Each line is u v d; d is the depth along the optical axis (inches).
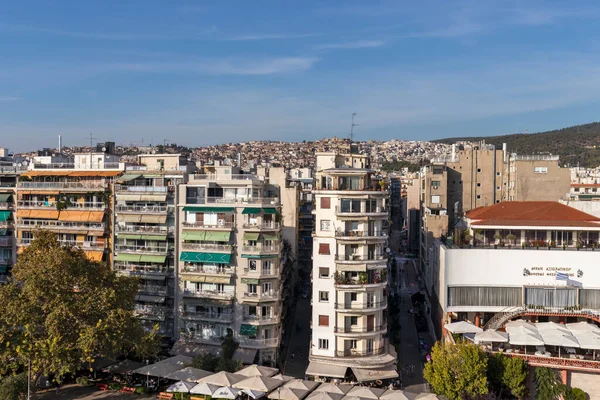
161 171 3767.2
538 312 3105.3
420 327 4050.2
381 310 3157.0
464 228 3604.8
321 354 3122.5
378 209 3191.4
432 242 4483.3
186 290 3393.2
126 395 2883.9
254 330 3235.7
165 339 3464.6
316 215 3161.9
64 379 3068.4
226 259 3265.3
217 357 3127.5
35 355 2564.0
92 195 3745.1
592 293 3100.4
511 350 2891.2
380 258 3154.5
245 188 3383.4
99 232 3656.5
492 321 3137.3
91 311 2704.2
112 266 3639.3
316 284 3137.3
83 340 2532.0
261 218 3280.0
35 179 3951.8
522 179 5123.0
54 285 2694.4
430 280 4018.2
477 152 5300.2
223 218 3346.5
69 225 3769.7
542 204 3646.7
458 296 3198.8
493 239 3385.8
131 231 3565.5
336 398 2539.4
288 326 3996.1
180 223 3432.6
